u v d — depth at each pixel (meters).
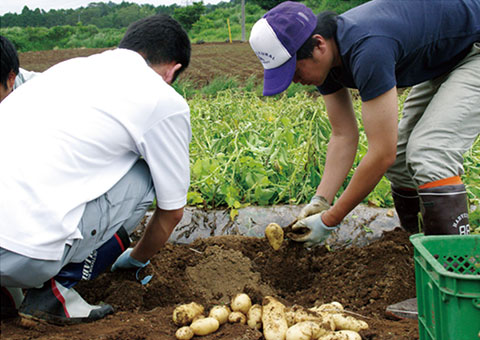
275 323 2.18
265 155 4.29
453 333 1.75
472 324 1.72
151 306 2.66
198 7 47.81
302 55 2.39
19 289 2.37
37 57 25.28
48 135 2.07
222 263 2.99
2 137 2.09
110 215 2.26
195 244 3.32
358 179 2.48
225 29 43.56
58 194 2.05
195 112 5.90
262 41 2.37
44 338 2.04
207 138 4.68
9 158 2.04
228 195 3.76
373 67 2.28
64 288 2.26
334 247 3.44
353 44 2.33
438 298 1.83
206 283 2.87
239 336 2.19
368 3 2.53
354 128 3.01
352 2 31.25
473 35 2.59
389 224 3.57
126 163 2.30
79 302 2.33
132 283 2.66
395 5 2.45
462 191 2.57
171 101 2.24
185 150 2.38
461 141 2.59
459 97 2.57
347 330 2.16
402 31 2.39
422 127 2.63
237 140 4.48
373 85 2.31
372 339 2.20
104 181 2.20
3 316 2.18
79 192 2.11
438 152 2.55
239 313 2.36
